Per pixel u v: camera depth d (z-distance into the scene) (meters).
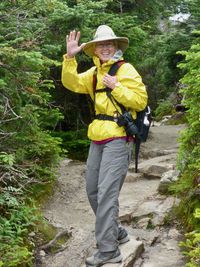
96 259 3.99
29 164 5.31
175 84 17.59
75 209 5.79
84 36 6.77
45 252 4.47
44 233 4.74
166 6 11.90
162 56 17.19
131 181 7.08
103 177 3.91
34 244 4.52
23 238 4.42
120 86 3.79
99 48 3.99
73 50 4.02
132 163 8.34
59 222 5.24
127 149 3.97
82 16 6.14
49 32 6.27
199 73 4.84
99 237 3.94
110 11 8.82
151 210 5.50
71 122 9.41
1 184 4.70
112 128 3.91
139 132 3.97
